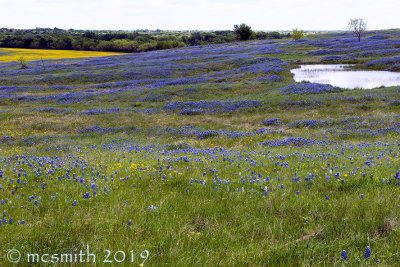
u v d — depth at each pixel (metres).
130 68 63.78
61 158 11.34
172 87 41.75
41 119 27.81
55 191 6.27
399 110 23.58
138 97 37.56
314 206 5.09
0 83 53.19
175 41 151.00
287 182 6.79
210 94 37.78
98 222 4.54
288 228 4.41
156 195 6.09
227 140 18.56
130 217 4.81
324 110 25.78
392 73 44.94
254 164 8.95
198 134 20.61
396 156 8.89
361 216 4.58
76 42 150.38
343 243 3.72
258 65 55.88
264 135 19.30
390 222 4.19
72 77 55.50
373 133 17.12
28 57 109.31
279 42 108.25
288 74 48.34
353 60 57.66
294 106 28.00
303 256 3.49
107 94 39.69
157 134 22.27
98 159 11.06
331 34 123.50
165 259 3.50
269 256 3.48
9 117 28.83
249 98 32.94
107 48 148.88
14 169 8.11
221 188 6.48
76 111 31.27
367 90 32.03
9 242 3.75
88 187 6.38
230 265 3.35
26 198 5.80
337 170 7.54
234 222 4.71
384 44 69.44
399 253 3.43
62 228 4.25
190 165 8.92
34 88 47.66
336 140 16.66
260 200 5.63
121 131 23.80
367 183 6.20
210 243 3.94
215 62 63.88
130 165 9.13
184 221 4.74
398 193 5.49
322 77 44.66
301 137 17.95
